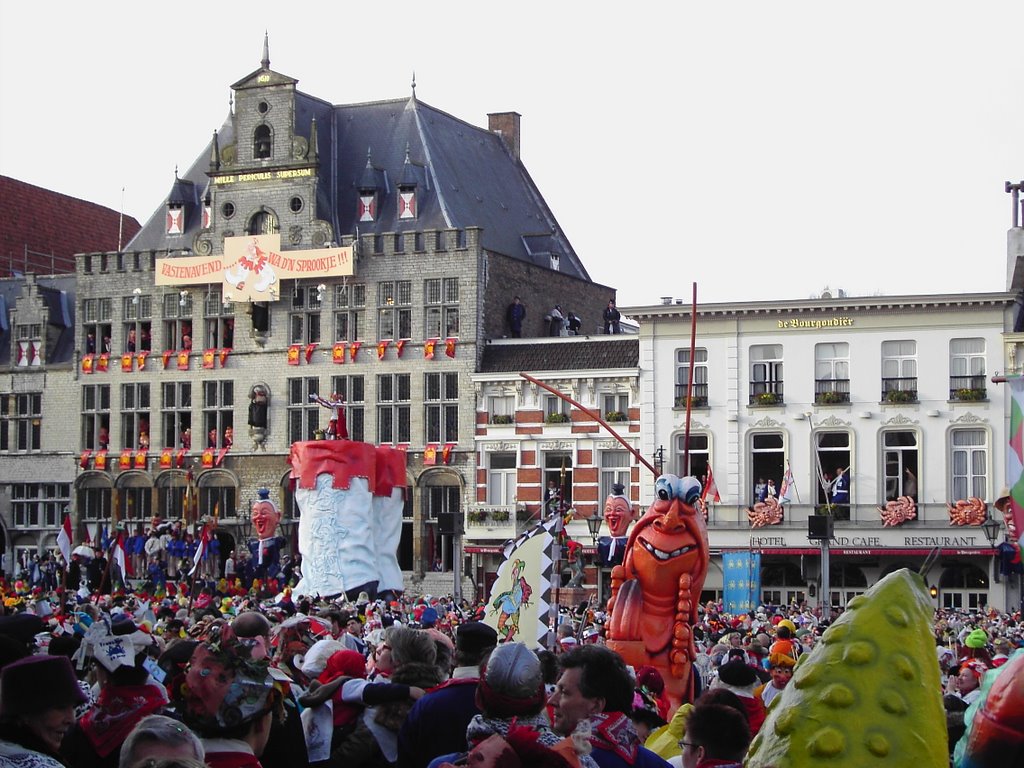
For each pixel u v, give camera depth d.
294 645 17.67
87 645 11.53
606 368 73.94
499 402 76.62
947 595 68.12
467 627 12.21
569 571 50.00
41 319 85.31
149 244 84.50
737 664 14.23
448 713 11.31
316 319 80.19
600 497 74.19
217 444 81.12
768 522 69.81
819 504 69.56
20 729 9.50
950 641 31.38
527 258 85.19
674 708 23.12
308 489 47.66
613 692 9.84
